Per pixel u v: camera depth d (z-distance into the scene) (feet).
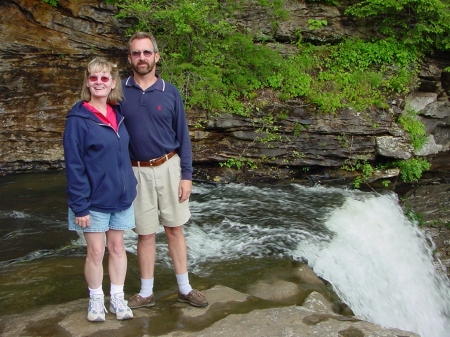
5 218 23.73
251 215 25.75
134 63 12.11
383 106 33.94
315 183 33.01
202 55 33.73
